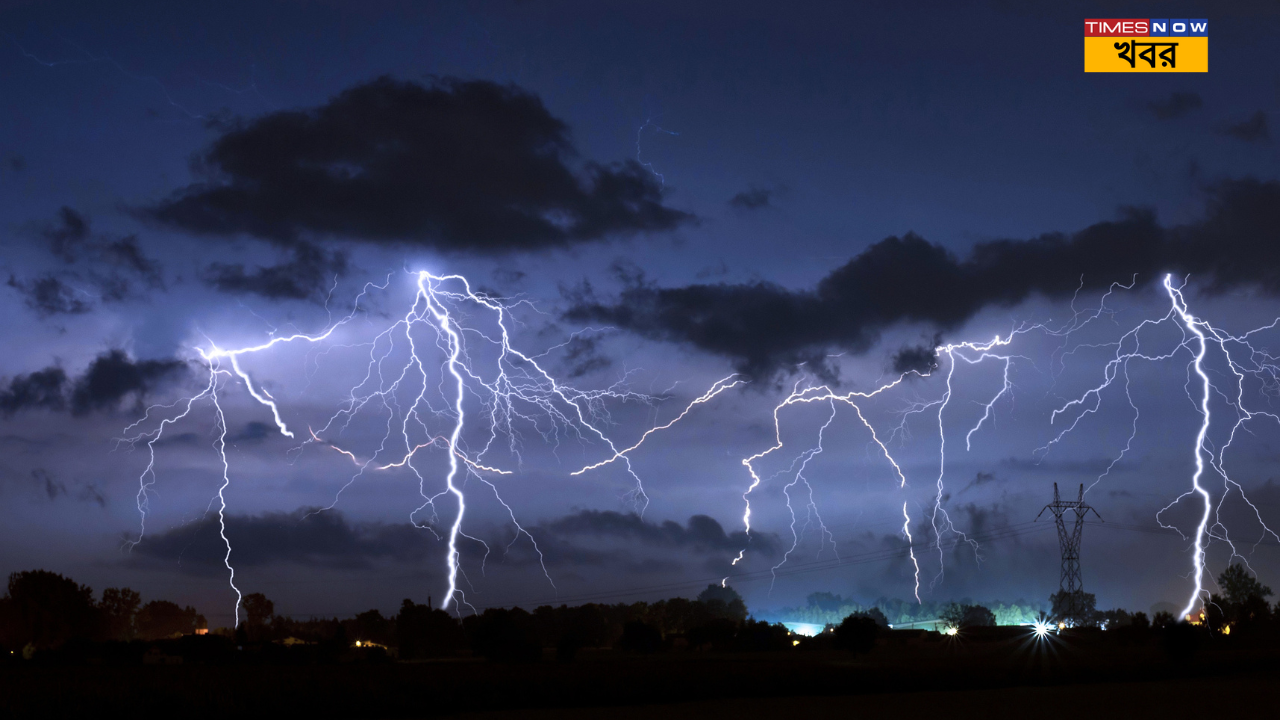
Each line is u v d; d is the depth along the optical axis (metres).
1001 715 30.09
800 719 29.50
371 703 31.98
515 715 31.33
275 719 30.02
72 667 52.03
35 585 90.69
